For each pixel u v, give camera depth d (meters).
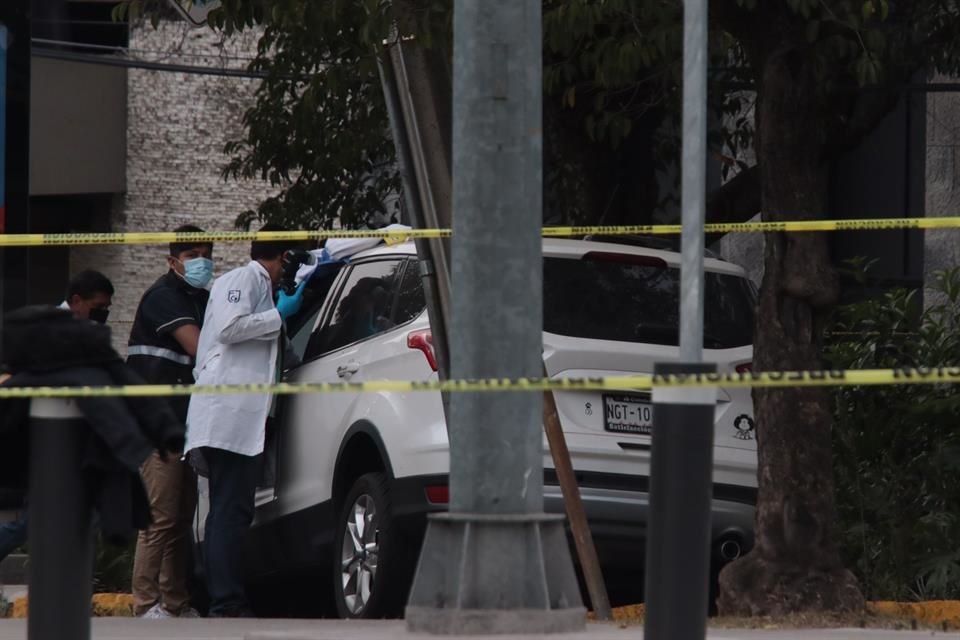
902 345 35.78
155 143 84.56
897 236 51.28
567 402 29.41
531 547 21.70
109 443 17.34
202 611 37.91
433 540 21.95
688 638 16.38
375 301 33.00
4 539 33.91
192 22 39.25
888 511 34.31
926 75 48.69
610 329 30.14
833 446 35.03
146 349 33.38
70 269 85.62
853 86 40.78
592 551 27.69
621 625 25.25
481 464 21.83
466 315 21.97
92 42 83.00
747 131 47.31
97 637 25.70
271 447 34.53
